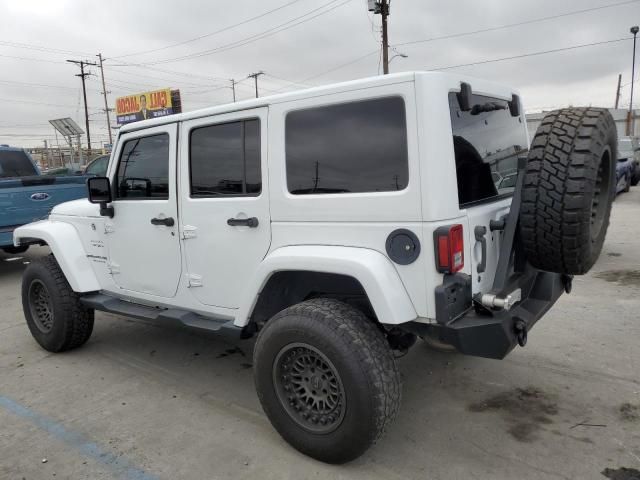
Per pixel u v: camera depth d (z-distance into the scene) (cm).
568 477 272
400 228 258
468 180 279
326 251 278
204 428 336
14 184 741
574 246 258
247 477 282
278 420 297
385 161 262
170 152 358
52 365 452
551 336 461
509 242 282
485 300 261
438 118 248
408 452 300
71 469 296
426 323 264
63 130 2795
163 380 414
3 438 332
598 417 328
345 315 271
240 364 441
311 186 290
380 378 259
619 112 3253
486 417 336
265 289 313
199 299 360
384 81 257
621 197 1522
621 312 516
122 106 3750
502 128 333
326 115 280
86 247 443
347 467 287
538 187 258
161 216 371
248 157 317
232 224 323
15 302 680
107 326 556
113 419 352
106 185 399
